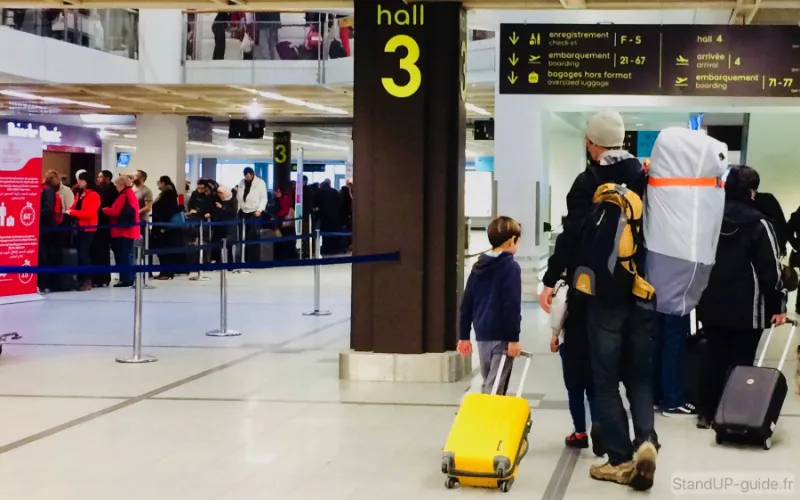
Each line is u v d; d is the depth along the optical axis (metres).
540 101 12.95
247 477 4.95
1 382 7.55
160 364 8.46
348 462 5.25
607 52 10.95
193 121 23.94
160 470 5.07
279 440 5.74
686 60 10.90
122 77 20.41
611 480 4.91
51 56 18.05
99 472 5.02
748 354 6.17
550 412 6.61
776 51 10.77
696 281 4.82
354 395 7.11
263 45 21.03
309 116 22.80
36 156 13.33
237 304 13.53
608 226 4.76
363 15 7.55
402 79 7.54
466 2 7.62
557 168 17.88
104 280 16.08
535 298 13.45
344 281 17.55
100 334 10.30
